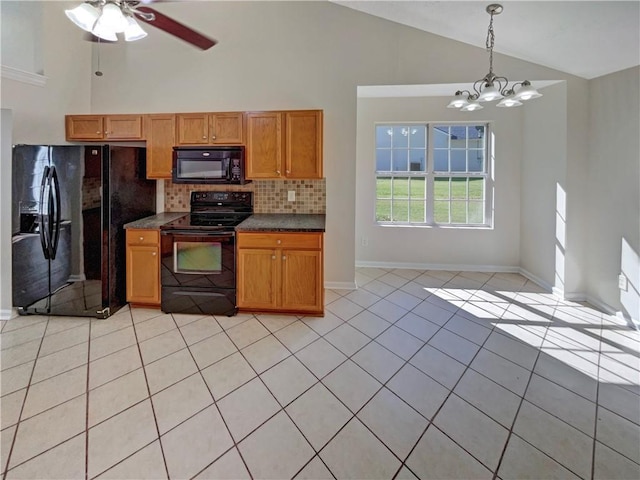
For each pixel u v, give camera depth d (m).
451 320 3.04
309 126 3.35
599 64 2.97
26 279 3.01
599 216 3.23
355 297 3.61
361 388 2.06
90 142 3.67
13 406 1.87
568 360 2.37
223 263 3.07
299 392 2.02
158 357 2.39
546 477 1.44
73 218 2.96
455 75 3.51
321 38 3.62
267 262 3.05
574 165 3.38
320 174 3.38
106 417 1.79
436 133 4.60
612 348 2.53
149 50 3.77
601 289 3.25
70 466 1.49
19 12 3.22
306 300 3.07
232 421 1.78
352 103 3.64
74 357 2.38
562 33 2.74
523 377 2.17
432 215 4.69
